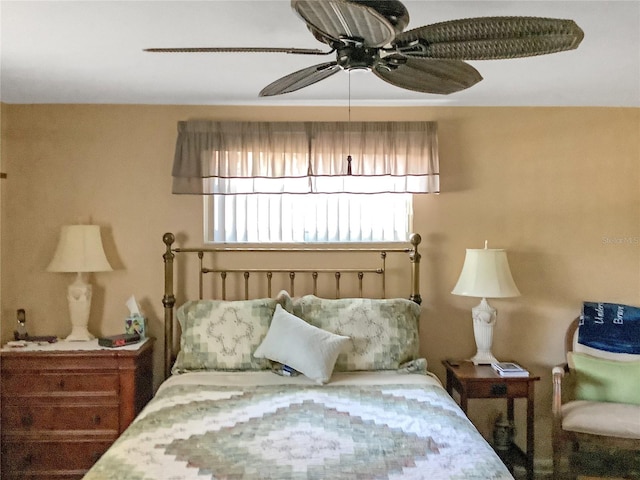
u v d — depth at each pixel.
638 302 3.56
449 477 1.84
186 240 3.57
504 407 3.57
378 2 1.42
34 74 2.87
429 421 2.33
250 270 3.56
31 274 3.51
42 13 2.06
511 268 3.59
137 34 2.28
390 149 3.49
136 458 1.97
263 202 3.62
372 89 3.19
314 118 3.58
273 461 1.94
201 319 3.17
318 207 3.61
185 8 2.01
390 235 3.62
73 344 3.28
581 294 3.58
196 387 2.76
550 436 3.57
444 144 3.59
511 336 3.59
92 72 2.84
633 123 3.56
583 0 1.94
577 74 2.87
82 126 3.52
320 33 1.62
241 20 2.13
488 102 3.50
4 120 3.46
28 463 3.12
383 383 2.86
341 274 3.58
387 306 3.24
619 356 3.41
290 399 2.59
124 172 3.54
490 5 1.98
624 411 3.01
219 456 1.98
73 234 3.32
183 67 2.75
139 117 3.54
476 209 3.58
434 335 3.60
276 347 2.99
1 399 3.11
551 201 3.58
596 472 3.47
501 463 1.99
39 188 3.51
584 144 3.57
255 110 3.57
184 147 3.44
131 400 3.13
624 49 2.47
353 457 1.98
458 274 3.58
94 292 3.54
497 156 3.58
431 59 1.84
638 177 3.56
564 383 3.48
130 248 3.55
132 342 3.31
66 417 3.12
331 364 2.92
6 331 3.46
